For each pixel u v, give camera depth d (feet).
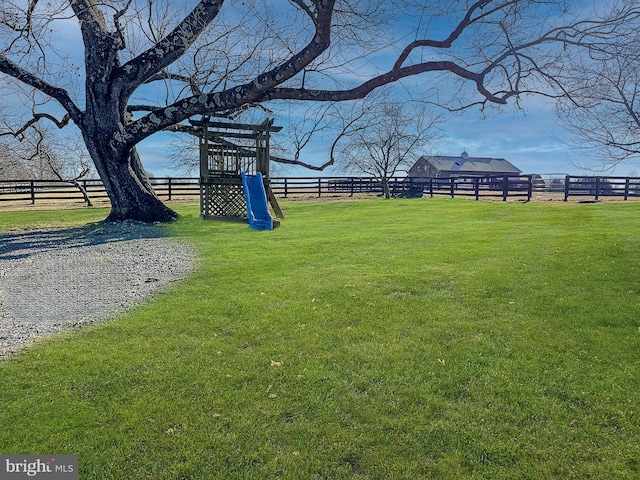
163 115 31.53
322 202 62.59
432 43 25.09
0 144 57.06
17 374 9.59
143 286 16.58
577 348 10.66
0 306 14.44
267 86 27.61
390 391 8.93
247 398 8.70
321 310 13.32
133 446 7.36
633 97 22.41
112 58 31.86
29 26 28.55
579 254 19.66
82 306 14.33
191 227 33.09
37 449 7.26
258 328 12.04
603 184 67.05
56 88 33.88
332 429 7.77
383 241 24.82
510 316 12.68
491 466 6.92
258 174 35.86
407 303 13.84
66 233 31.35
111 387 9.08
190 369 9.80
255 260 20.33
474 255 20.33
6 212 48.49
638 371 9.55
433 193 80.94
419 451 7.24
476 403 8.52
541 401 8.54
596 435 7.56
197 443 7.43
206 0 31.07
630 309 12.88
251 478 6.71
